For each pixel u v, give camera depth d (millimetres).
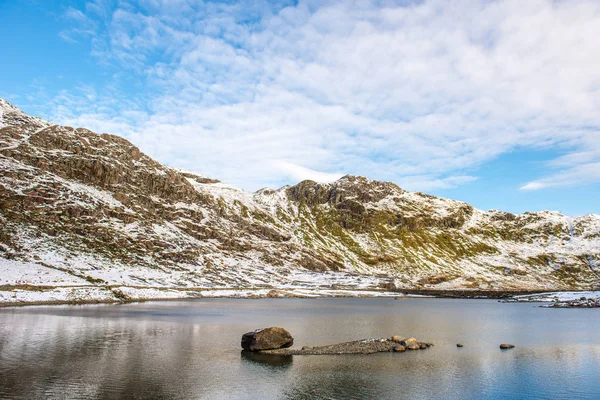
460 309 113500
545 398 31500
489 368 40125
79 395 29531
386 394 31828
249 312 89625
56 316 70375
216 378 34812
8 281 97688
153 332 56906
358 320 79125
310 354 44719
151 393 30500
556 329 69312
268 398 30266
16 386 31047
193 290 131000
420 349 48969
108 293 106188
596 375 37812
